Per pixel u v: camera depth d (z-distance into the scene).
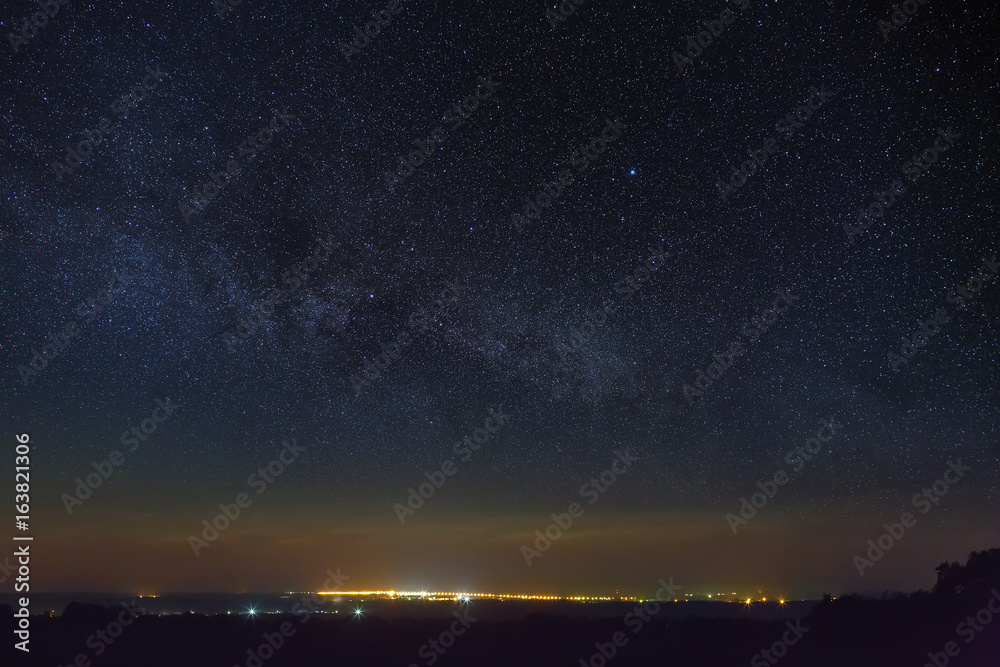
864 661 20.73
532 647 23.11
